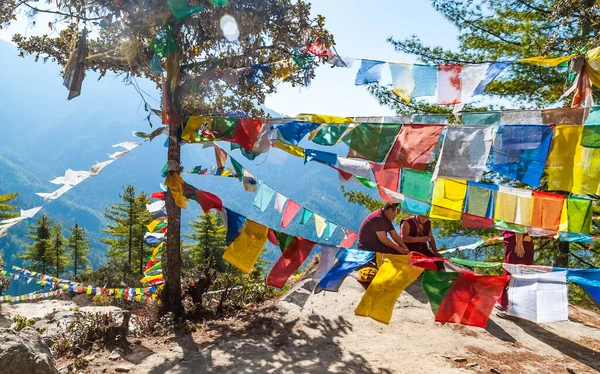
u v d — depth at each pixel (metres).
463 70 3.59
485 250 10.37
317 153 4.13
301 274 8.30
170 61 5.11
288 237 3.59
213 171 6.53
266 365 4.43
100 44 5.55
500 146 2.99
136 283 23.92
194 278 7.04
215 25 5.09
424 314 5.88
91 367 4.46
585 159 2.78
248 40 5.38
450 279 2.92
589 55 3.61
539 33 8.49
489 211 4.08
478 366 4.41
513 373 4.31
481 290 2.83
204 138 4.43
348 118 3.78
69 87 4.66
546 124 2.88
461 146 3.00
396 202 4.39
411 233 5.75
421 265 4.16
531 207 4.02
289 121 3.93
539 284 2.74
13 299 9.49
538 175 2.87
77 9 4.73
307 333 5.33
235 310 6.80
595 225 8.75
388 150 3.26
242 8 5.16
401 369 4.30
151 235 9.08
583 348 5.07
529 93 8.89
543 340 5.27
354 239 5.36
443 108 9.62
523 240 5.66
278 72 6.05
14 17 5.08
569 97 7.12
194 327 5.78
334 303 6.20
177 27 5.04
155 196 7.75
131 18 4.76
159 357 4.73
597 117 2.83
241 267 3.67
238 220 3.91
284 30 5.54
